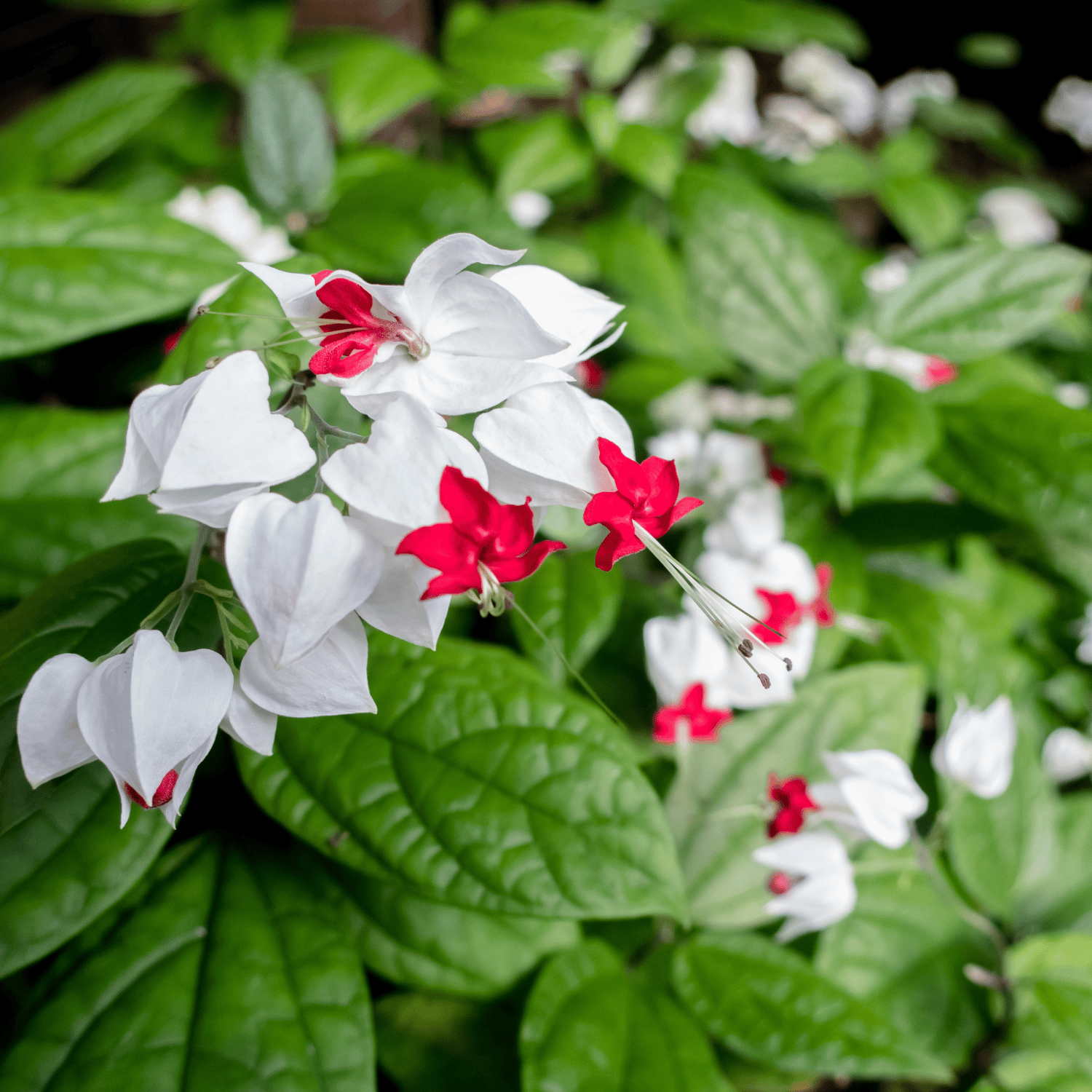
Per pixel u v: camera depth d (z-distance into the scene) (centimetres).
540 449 20
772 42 58
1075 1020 30
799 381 37
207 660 20
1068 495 34
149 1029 24
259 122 39
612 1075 26
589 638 31
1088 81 111
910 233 64
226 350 24
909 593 39
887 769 28
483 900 24
